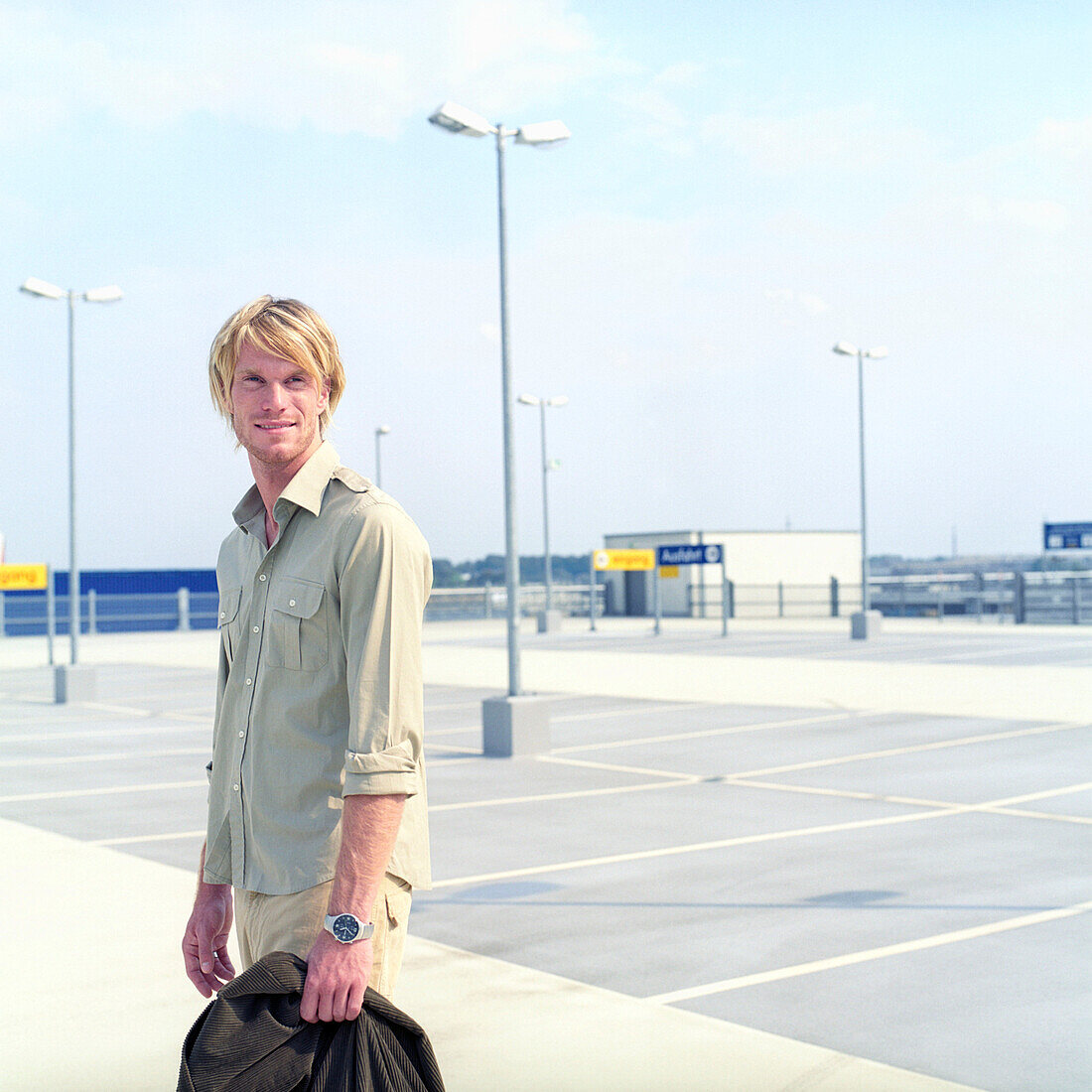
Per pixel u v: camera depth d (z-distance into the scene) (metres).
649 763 11.30
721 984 4.98
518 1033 4.38
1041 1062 4.09
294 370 2.32
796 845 7.70
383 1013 2.08
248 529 2.42
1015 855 7.35
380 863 2.11
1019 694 17.19
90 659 28.53
